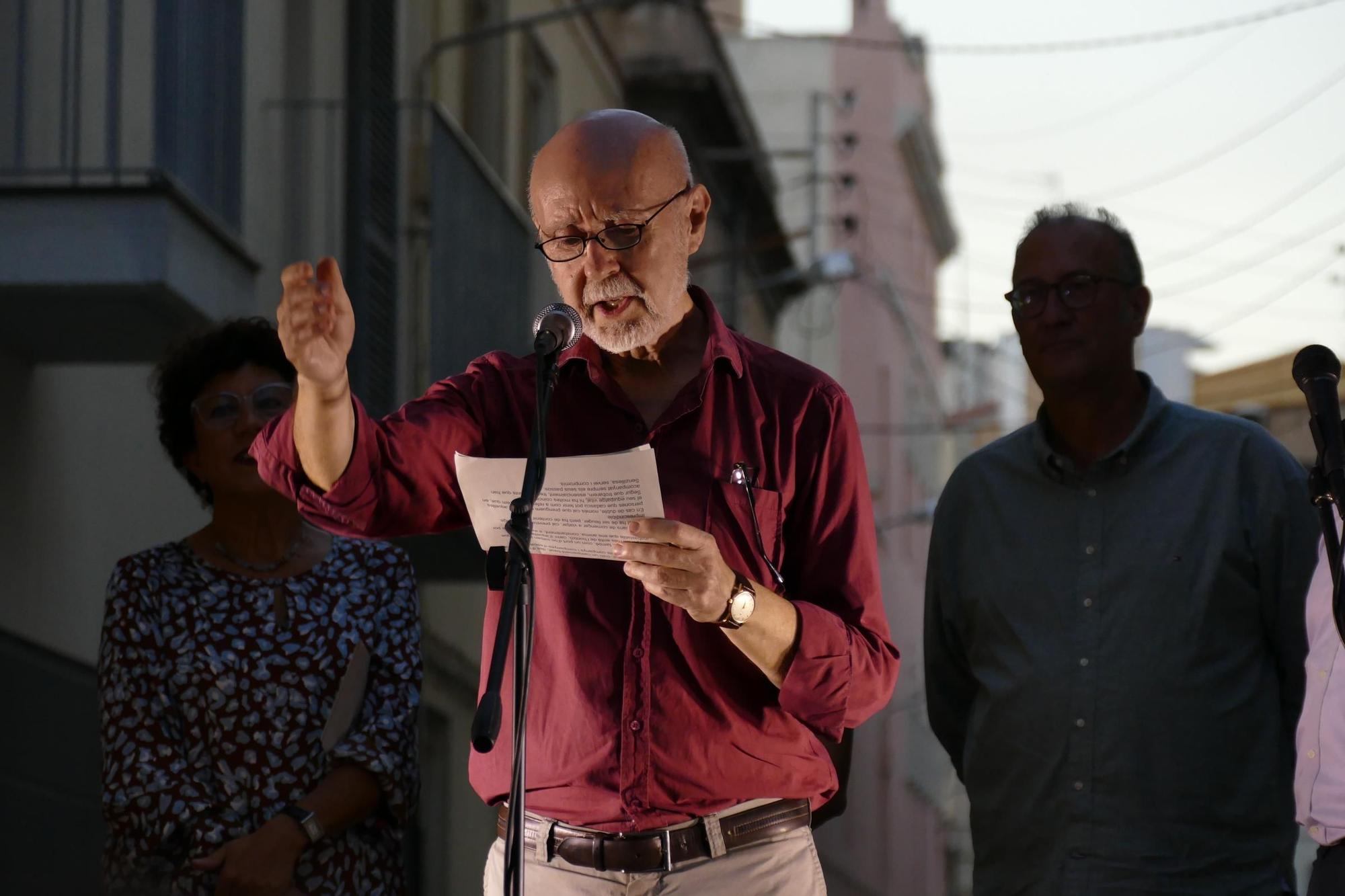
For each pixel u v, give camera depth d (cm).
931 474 4903
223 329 568
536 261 1502
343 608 534
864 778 3341
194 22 1030
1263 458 563
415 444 434
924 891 4231
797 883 439
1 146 874
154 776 504
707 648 434
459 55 1591
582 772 431
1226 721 546
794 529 458
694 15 2395
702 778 431
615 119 446
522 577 382
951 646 599
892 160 4288
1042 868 559
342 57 1293
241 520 543
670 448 449
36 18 898
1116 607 560
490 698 370
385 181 1345
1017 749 566
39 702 889
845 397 461
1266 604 556
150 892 500
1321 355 484
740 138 2542
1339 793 455
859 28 4075
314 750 516
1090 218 590
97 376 986
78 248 861
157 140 994
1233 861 541
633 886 428
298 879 501
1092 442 580
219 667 518
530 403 455
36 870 877
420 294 1406
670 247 442
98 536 976
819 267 2648
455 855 1486
